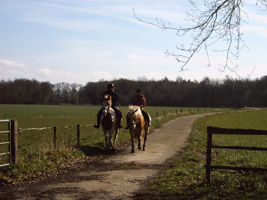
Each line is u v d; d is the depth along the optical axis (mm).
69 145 13961
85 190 7316
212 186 7090
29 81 140750
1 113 65250
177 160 11727
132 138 13391
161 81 144250
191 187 7199
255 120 41094
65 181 8281
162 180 8094
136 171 9664
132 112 12844
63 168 10000
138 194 6930
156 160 11719
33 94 138125
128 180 8383
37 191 7262
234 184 7129
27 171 8961
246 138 20266
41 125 35594
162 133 22328
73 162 10992
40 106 111062
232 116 50344
